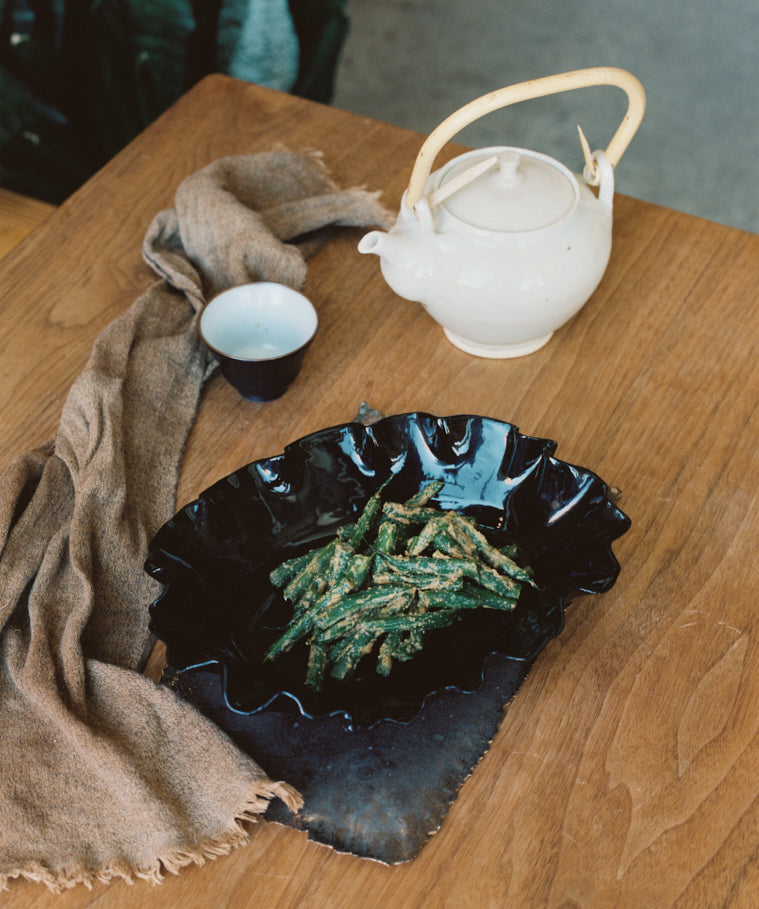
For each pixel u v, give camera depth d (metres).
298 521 0.84
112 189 1.18
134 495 0.88
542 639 0.70
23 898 0.65
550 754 0.71
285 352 0.97
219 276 1.08
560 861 0.66
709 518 0.86
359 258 1.11
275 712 0.73
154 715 0.72
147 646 0.79
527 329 0.93
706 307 1.05
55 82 1.64
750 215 2.32
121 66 1.65
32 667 0.74
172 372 0.96
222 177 1.13
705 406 0.95
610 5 2.98
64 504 0.87
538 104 2.60
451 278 0.88
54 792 0.69
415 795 0.68
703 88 2.69
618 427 0.93
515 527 0.83
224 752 0.70
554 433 0.93
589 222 0.90
